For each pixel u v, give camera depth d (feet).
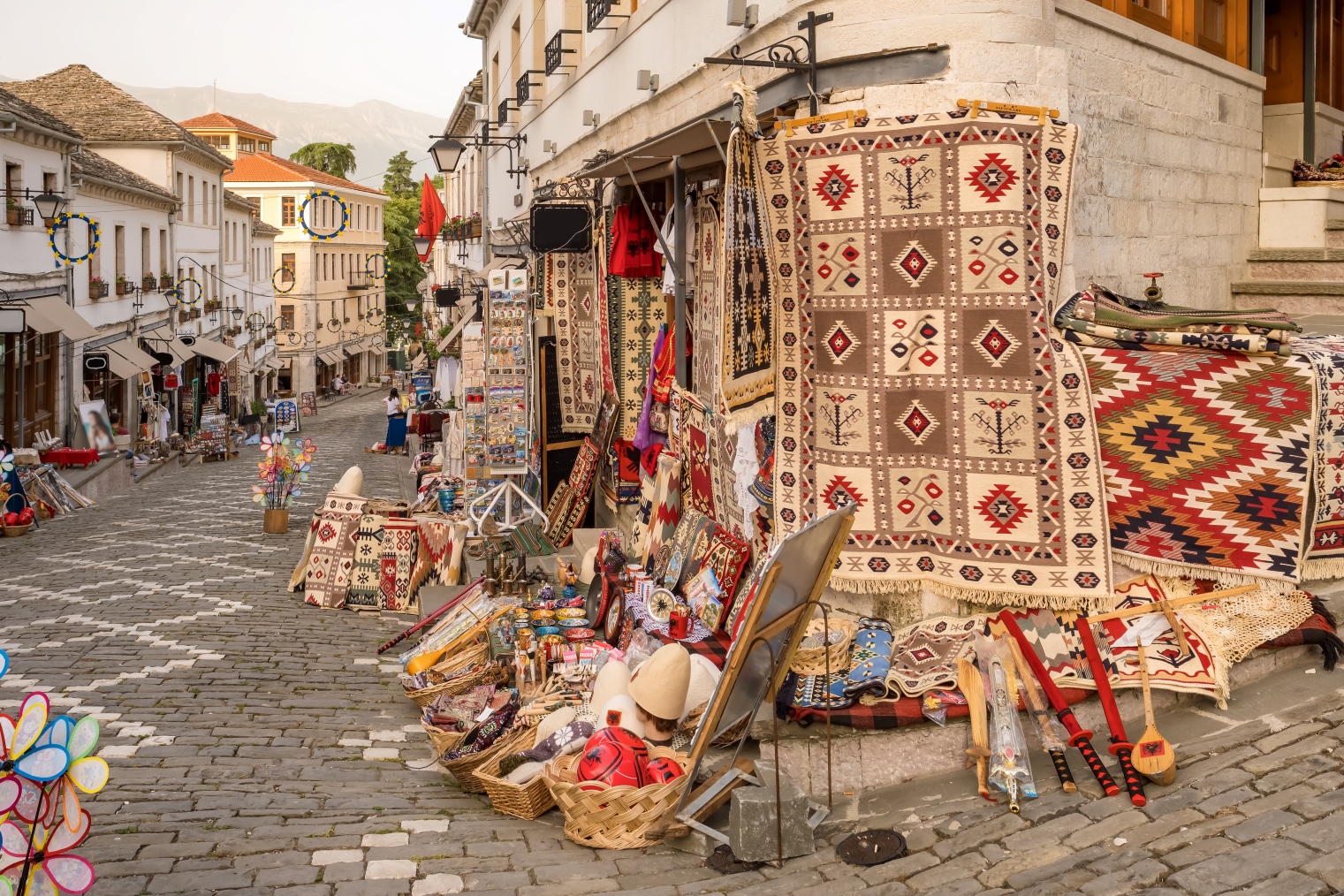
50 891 11.18
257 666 26.99
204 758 19.66
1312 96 33.88
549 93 51.93
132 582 37.88
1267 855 11.81
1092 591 16.99
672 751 16.07
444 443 65.98
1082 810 13.96
